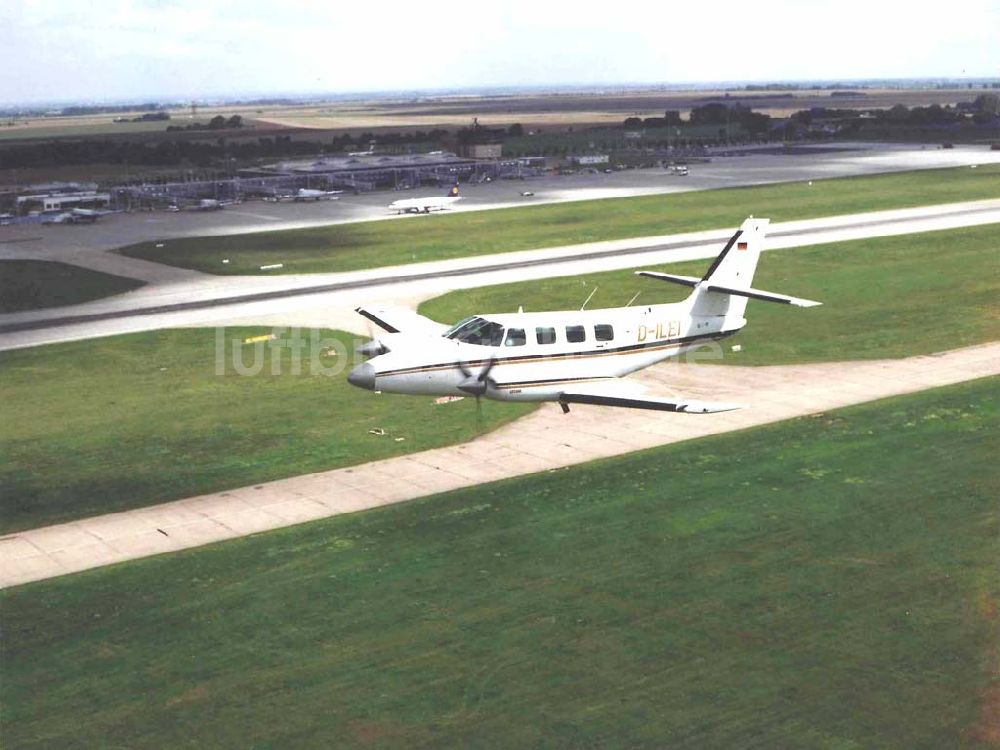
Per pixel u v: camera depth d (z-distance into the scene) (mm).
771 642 26688
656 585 29906
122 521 36000
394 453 42500
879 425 43812
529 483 38438
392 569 31438
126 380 54969
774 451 41000
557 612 28484
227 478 40125
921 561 30969
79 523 35906
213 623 28344
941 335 59938
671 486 37594
